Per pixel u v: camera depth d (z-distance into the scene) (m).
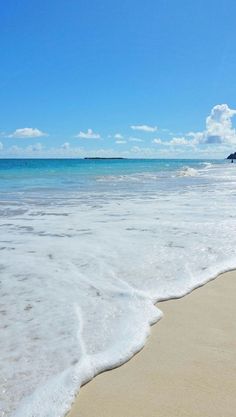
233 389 2.73
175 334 3.56
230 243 6.83
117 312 3.94
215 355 3.19
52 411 2.48
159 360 3.12
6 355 3.09
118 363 3.05
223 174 34.06
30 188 18.22
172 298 4.41
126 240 7.04
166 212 10.38
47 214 10.06
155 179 25.95
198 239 7.11
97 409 2.53
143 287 4.67
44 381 2.76
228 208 11.14
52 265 5.48
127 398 2.64
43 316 3.80
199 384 2.80
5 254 6.04
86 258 5.84
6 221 9.02
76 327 3.58
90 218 9.44
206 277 5.08
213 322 3.82
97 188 18.30
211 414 2.47
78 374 2.85
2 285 4.64
